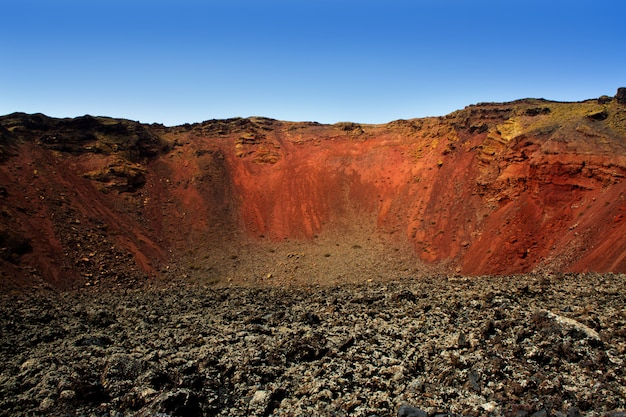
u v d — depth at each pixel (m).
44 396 14.64
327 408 13.56
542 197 59.12
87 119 88.00
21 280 46.47
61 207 64.25
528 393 13.75
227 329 23.08
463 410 13.03
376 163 97.38
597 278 32.12
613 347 16.66
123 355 16.38
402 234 72.62
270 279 58.66
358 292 34.53
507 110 91.19
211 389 15.05
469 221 67.62
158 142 98.12
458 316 22.91
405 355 17.75
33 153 74.69
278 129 126.25
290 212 82.25
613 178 52.91
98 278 53.19
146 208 76.94
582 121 65.06
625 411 12.21
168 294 41.81
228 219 78.94
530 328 18.61
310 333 20.73
